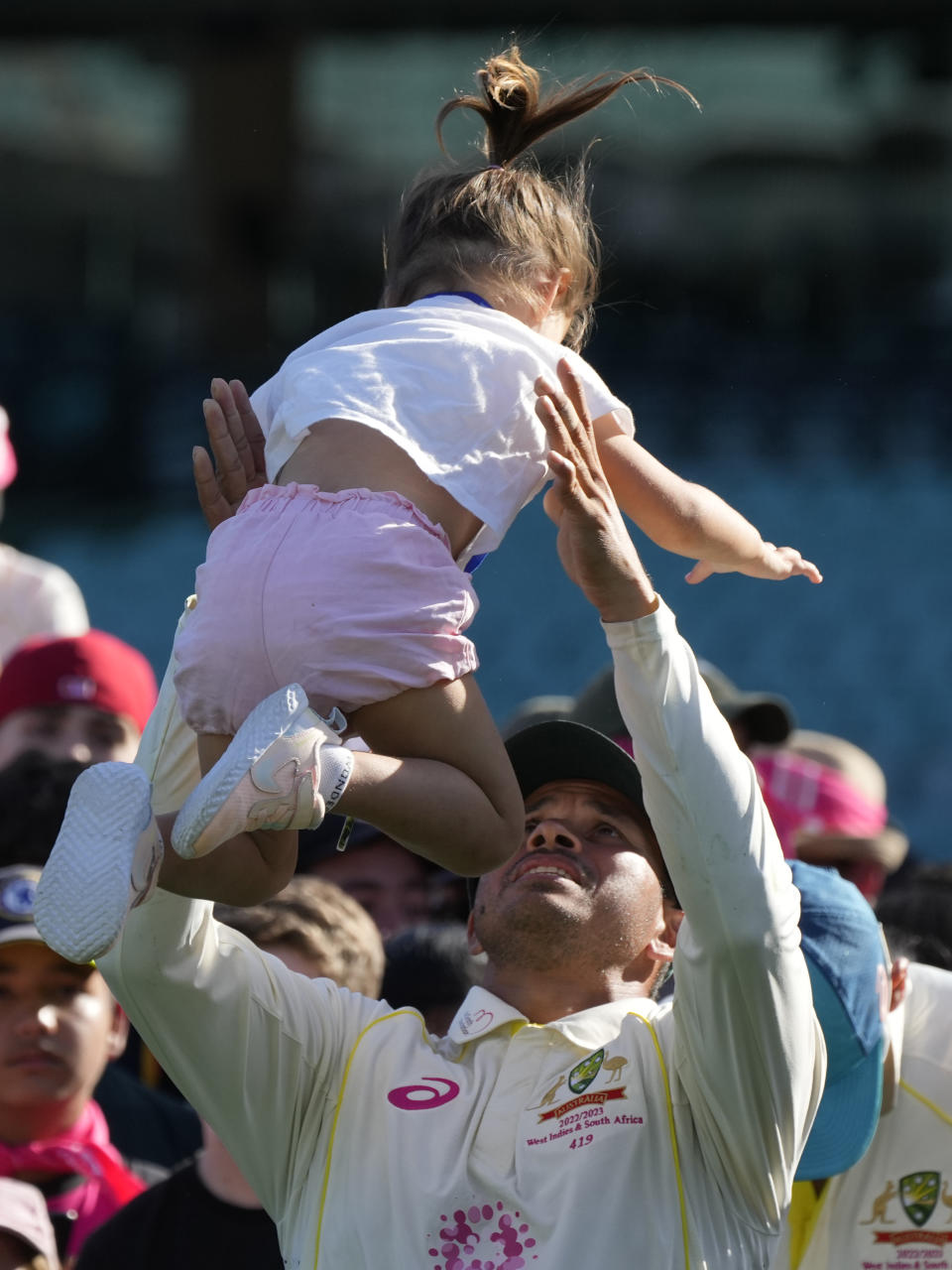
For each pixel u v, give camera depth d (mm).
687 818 11055
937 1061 13383
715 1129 11500
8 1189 12641
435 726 10320
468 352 10922
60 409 94688
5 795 16797
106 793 9516
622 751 12797
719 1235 11422
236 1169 13789
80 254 108125
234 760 9422
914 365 103875
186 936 11703
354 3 91000
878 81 112250
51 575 24609
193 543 81062
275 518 10523
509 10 89625
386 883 19094
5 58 110812
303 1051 12141
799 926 12773
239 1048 11906
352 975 15086
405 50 115250
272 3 91625
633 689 11055
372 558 10234
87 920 9227
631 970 12766
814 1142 12602
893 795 54906
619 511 11258
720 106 113750
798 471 88938
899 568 76000
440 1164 11453
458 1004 15859
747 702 21078
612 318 108312
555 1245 11008
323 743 9664
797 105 113812
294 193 102125
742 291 111000
